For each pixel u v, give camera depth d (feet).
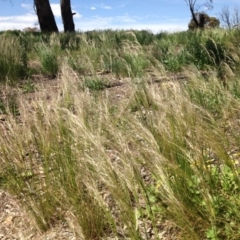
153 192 9.46
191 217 8.54
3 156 12.17
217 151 9.03
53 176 10.68
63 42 36.47
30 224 9.75
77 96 12.95
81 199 9.25
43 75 25.48
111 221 8.10
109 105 14.53
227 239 7.95
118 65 24.70
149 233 8.68
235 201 8.43
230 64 21.27
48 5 62.49
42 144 11.30
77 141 10.27
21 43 35.83
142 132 9.55
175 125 10.41
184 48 26.02
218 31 37.29
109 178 7.94
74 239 9.02
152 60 24.91
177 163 9.42
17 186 10.64
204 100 14.67
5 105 17.35
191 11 81.10
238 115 13.71
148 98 14.35
